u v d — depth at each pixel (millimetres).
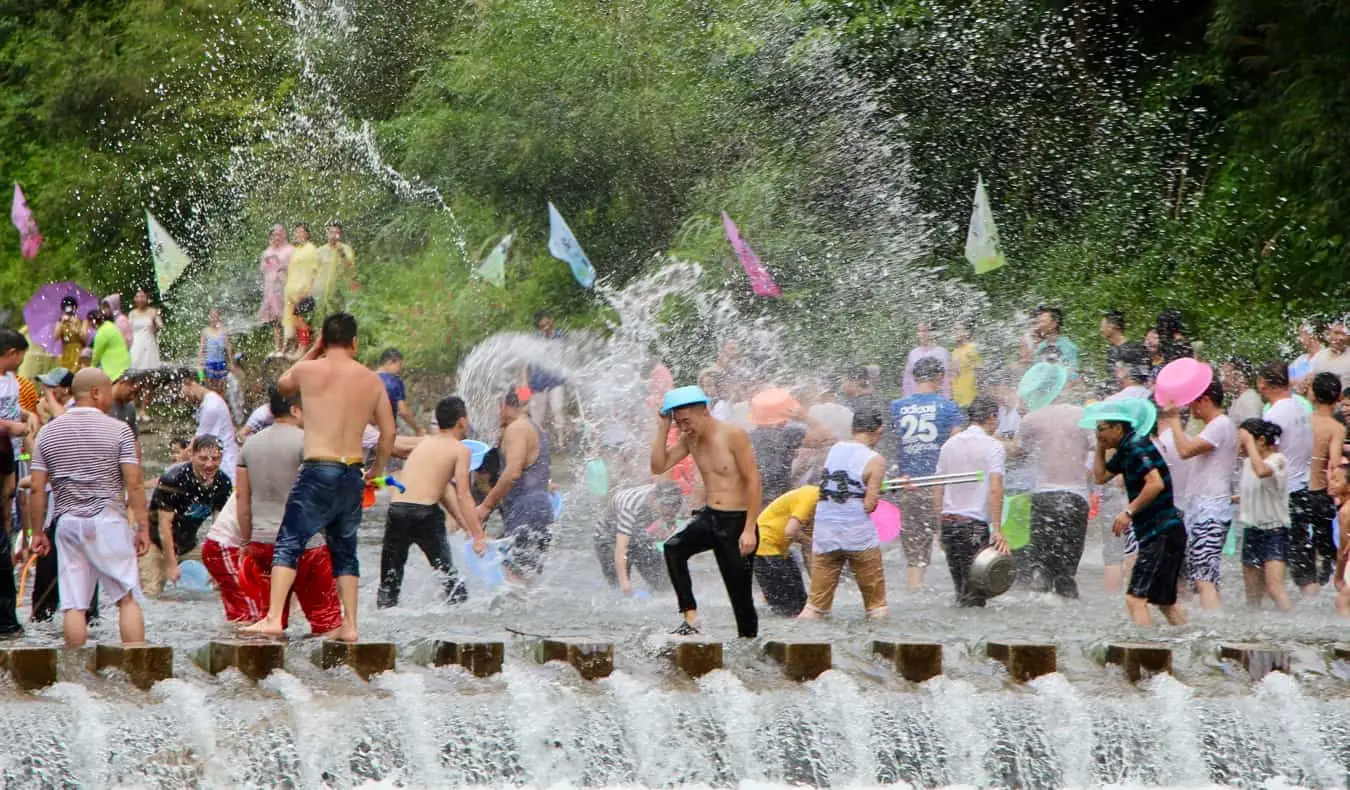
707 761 16641
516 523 23797
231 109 64938
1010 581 22469
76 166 68312
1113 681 17406
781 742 16797
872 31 50156
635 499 23938
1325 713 17031
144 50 67625
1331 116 41969
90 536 17828
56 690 15812
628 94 50906
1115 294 44875
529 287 52250
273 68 66125
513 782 16328
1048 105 50562
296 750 15812
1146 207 48312
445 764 16234
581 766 16469
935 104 50688
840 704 16875
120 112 68562
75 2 73312
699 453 19031
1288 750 17000
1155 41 51344
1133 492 20469
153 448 42281
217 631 19781
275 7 67125
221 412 28031
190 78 67000
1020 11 49938
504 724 16391
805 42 50062
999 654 17641
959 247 49156
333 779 15914
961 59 50375
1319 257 41906
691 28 51906
